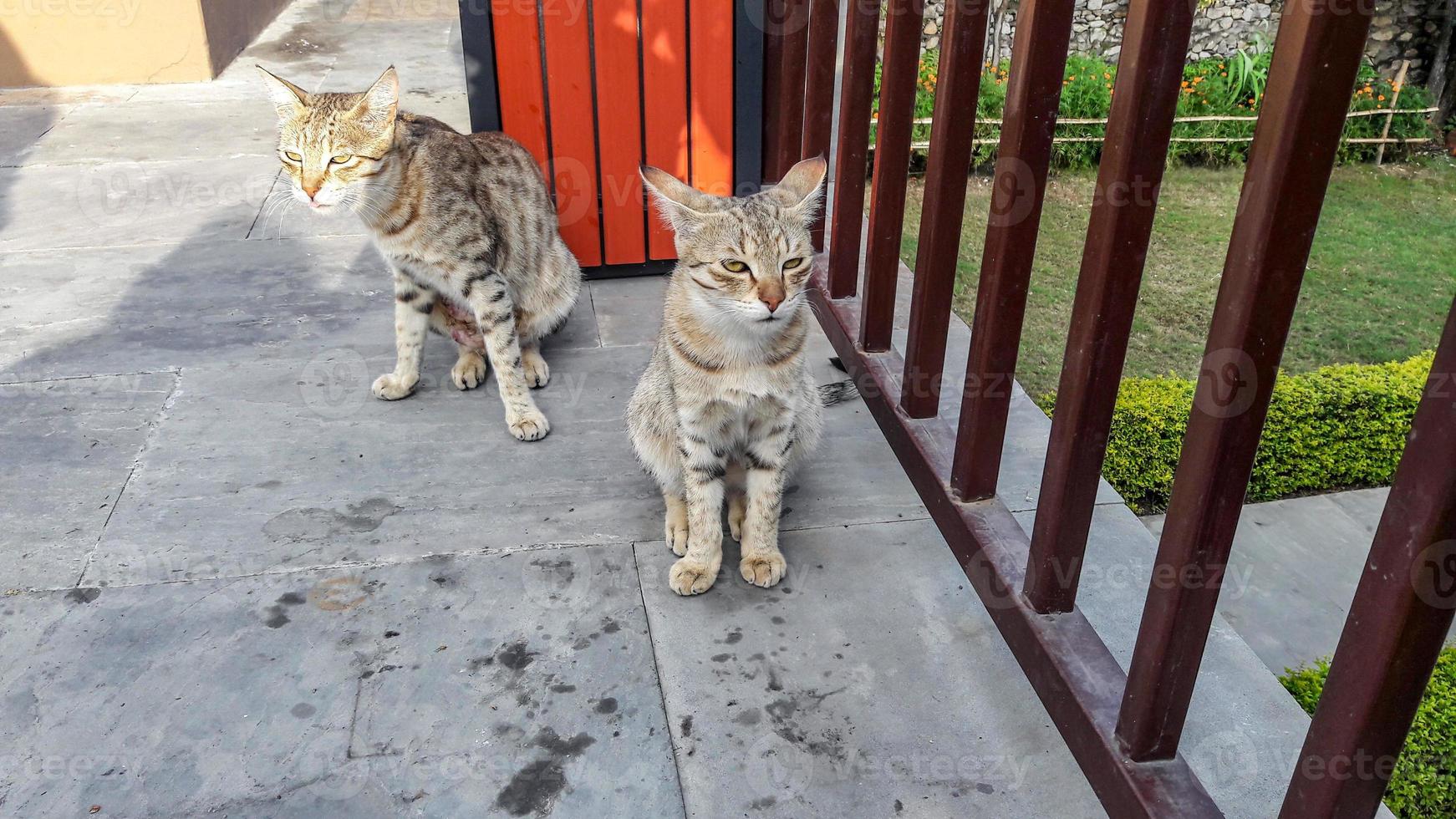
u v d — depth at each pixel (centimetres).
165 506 88
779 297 75
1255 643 117
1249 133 257
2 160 181
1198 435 46
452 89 242
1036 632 62
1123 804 54
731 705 68
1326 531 139
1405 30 285
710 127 127
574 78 121
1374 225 235
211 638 74
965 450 73
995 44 273
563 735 66
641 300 130
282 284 132
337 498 90
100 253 141
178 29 238
